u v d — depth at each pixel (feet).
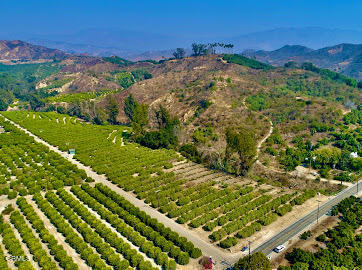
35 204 296.51
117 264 207.62
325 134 443.32
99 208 280.10
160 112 560.20
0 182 337.93
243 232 243.19
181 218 265.34
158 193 312.09
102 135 536.42
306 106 538.88
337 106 527.40
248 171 358.23
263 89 626.64
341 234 235.81
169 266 204.13
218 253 225.76
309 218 270.67
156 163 410.52
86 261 216.95
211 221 269.64
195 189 326.44
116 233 245.24
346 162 364.58
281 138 442.50
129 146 474.90
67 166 384.06
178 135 494.59
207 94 612.29
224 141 461.78
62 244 236.02
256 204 290.35
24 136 501.97
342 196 309.42
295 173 363.76
